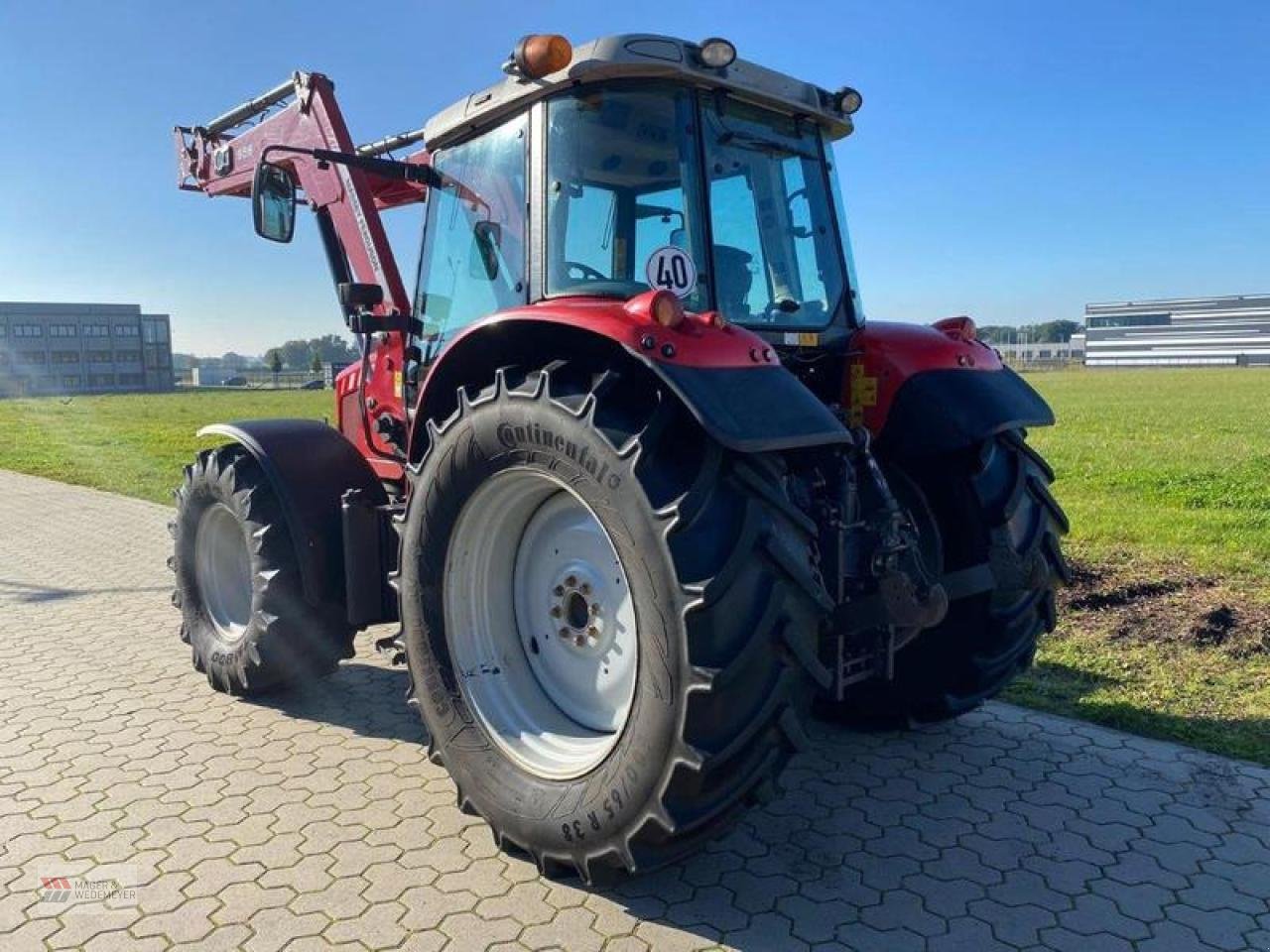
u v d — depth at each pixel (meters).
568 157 3.30
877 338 3.76
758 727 2.56
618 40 3.13
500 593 3.30
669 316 2.68
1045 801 3.46
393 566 4.21
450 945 2.64
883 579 3.00
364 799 3.52
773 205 3.61
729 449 2.64
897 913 2.78
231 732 4.18
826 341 3.74
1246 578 6.34
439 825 3.32
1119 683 4.54
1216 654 4.89
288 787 3.62
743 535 2.55
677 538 2.51
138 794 3.57
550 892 2.90
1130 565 6.74
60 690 4.72
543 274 3.34
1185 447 15.20
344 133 4.82
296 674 4.35
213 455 4.57
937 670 3.78
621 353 2.86
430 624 3.25
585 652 3.11
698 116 3.27
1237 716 4.15
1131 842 3.17
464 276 3.91
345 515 4.06
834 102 3.75
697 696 2.47
